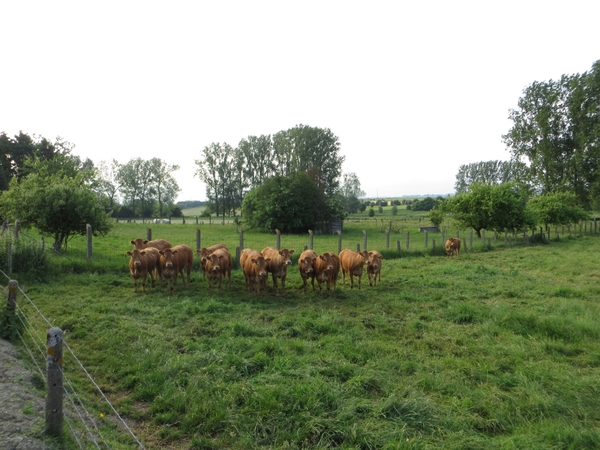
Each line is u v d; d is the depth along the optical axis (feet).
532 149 146.10
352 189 342.85
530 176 146.20
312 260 37.24
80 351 21.15
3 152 131.64
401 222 177.58
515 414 15.94
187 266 39.37
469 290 38.73
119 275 41.52
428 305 33.14
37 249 38.45
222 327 25.75
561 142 138.92
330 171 186.29
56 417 12.17
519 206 92.12
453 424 14.90
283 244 78.74
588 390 17.87
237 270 47.01
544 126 136.26
